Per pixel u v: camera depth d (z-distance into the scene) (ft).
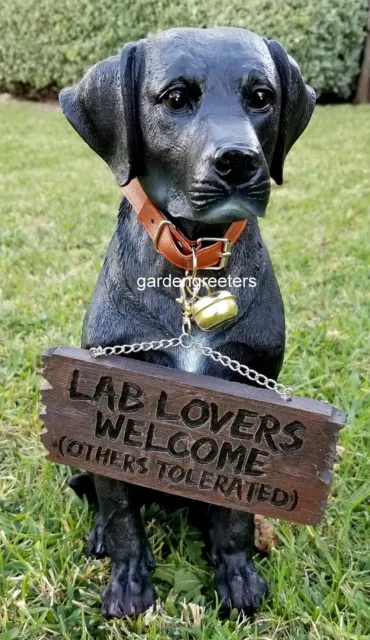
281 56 3.96
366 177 15.16
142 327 4.31
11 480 5.86
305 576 4.98
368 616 4.60
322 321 8.47
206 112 3.57
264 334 4.40
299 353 7.84
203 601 4.75
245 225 4.33
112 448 4.27
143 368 4.06
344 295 9.08
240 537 4.81
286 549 5.08
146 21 24.58
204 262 4.12
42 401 4.23
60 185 14.64
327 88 25.49
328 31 24.06
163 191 3.90
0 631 4.50
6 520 5.34
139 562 4.82
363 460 6.04
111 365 4.05
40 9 25.31
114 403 4.14
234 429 4.05
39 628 4.52
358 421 6.41
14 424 6.59
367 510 5.54
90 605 4.75
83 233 11.37
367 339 7.97
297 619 4.59
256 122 3.74
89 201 13.43
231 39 3.74
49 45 25.89
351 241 10.90
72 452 4.33
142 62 3.81
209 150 3.41
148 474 4.30
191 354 4.34
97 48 25.20
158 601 4.75
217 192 3.43
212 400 4.00
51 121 23.13
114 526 4.76
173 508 5.60
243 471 4.17
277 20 23.38
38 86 26.94
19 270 9.82
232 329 4.31
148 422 4.14
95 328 4.42
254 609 4.70
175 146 3.67
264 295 4.42
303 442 4.01
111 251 4.52
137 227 4.35
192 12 23.73
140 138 3.91
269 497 4.22
